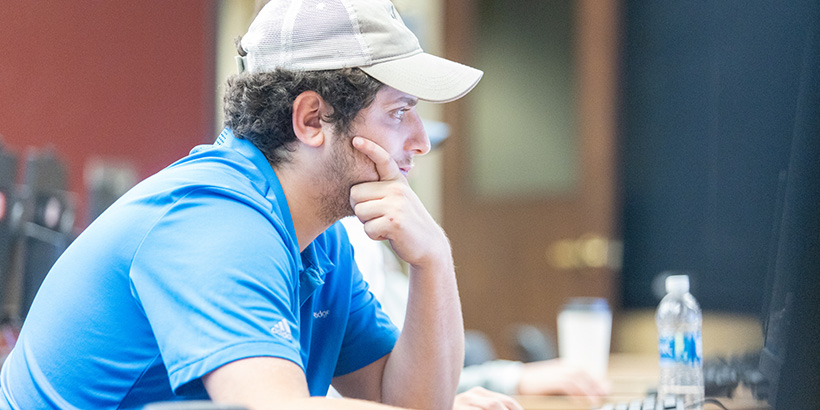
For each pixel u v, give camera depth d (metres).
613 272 9.38
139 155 8.87
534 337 5.59
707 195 9.44
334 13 2.30
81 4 8.63
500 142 9.97
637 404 2.61
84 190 8.48
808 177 2.15
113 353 2.04
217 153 2.29
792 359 2.15
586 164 9.45
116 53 8.80
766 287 2.40
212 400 1.74
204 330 1.78
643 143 9.93
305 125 2.30
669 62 9.68
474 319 9.95
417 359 2.66
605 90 9.41
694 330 3.04
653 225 9.88
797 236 2.16
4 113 8.20
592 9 9.49
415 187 10.57
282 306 1.90
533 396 3.52
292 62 2.29
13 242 3.51
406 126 2.40
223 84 2.54
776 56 2.91
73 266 2.12
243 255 1.90
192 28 9.18
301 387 1.75
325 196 2.36
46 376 2.09
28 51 8.34
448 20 10.16
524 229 9.78
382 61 2.29
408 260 2.53
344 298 2.74
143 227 2.01
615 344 9.76
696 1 9.34
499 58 10.01
